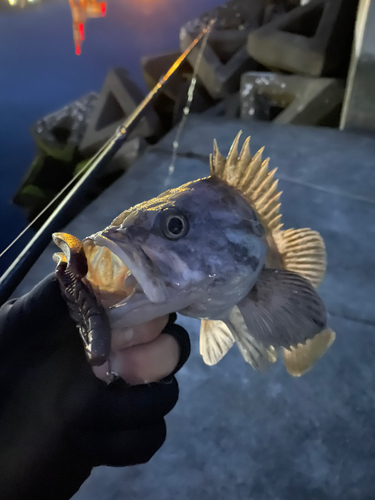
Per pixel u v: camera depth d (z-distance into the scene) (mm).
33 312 237
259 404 446
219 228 220
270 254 248
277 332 239
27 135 1722
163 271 205
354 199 761
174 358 244
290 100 1077
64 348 249
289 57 1057
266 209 245
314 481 382
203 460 402
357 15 987
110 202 764
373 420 428
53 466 255
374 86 918
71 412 240
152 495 379
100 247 228
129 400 239
